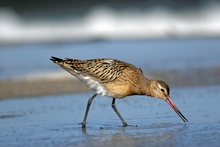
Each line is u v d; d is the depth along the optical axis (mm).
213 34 32031
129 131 11586
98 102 15227
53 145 10453
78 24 34500
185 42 28797
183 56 23672
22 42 30266
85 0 36969
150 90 12625
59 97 16125
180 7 36375
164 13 35688
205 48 26125
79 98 15875
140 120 12734
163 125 12055
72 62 12648
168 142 10445
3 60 23844
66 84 18062
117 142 10594
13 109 14461
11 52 26500
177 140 10570
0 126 12344
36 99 15875
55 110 14211
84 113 13766
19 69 21328
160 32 33000
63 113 13812
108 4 36812
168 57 23484
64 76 19391
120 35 32531
